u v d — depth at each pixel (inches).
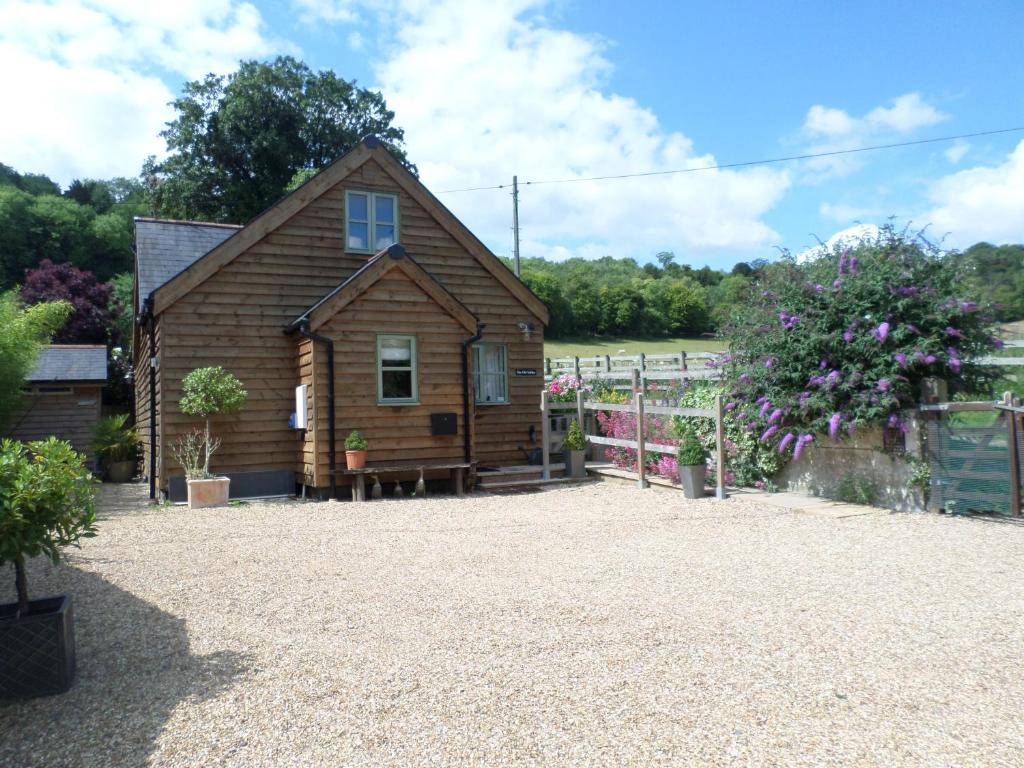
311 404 475.2
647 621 203.6
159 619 211.9
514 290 608.1
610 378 712.4
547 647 183.0
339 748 132.5
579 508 421.1
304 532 348.2
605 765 124.6
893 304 393.7
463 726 139.9
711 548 303.7
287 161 1328.7
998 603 219.8
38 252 1795.0
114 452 721.6
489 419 591.2
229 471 493.7
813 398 403.9
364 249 552.7
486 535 337.1
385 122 1487.5
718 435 443.8
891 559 280.1
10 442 172.2
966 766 123.5
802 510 387.2
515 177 1299.2
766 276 458.9
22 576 165.3
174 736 138.9
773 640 187.2
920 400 388.5
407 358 506.3
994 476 361.4
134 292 637.9
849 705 147.9
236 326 501.7
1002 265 890.7
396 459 494.9
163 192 1341.0
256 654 182.1
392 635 194.7
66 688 161.5
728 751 128.9
